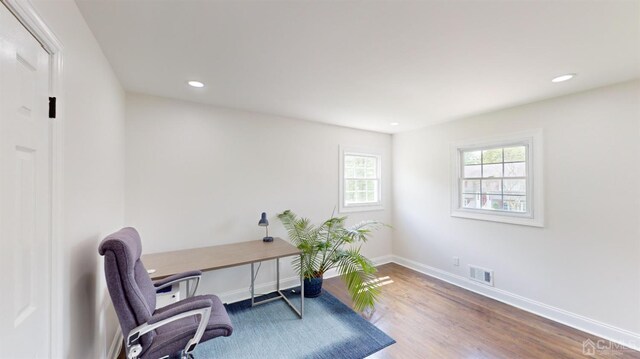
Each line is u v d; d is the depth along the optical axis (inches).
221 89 97.8
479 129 131.2
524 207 115.2
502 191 123.3
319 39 64.1
